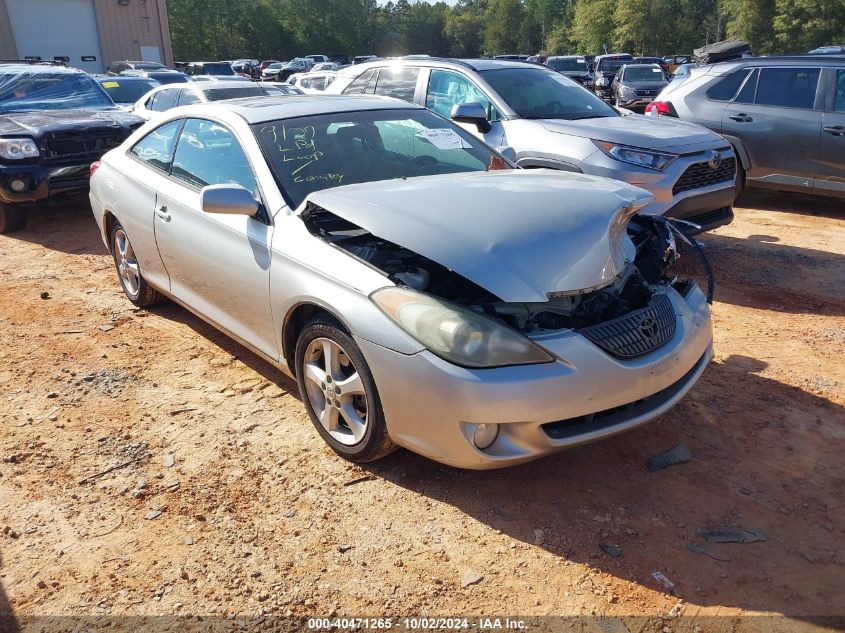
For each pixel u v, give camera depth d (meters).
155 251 4.59
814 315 5.10
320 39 100.38
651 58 35.16
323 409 3.38
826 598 2.43
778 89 8.08
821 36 54.41
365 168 3.96
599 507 2.94
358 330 2.93
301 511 2.96
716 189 5.92
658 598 2.45
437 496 3.03
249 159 3.82
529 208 3.09
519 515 2.90
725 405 3.74
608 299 3.10
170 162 4.55
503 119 6.32
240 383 4.13
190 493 3.09
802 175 8.01
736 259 6.52
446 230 2.87
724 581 2.52
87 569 2.66
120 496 3.09
